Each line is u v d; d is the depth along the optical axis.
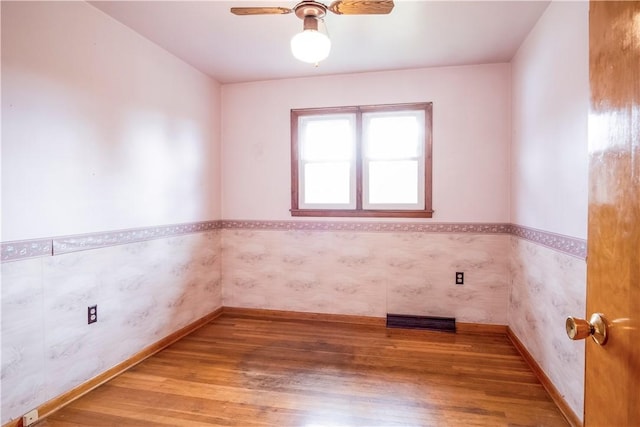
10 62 1.77
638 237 0.66
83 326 2.16
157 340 2.78
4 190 1.75
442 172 3.24
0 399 1.74
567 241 1.93
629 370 0.69
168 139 2.90
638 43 0.65
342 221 3.44
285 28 2.51
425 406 2.00
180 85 3.04
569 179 1.91
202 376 2.36
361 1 1.69
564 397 1.94
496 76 3.12
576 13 1.85
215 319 3.52
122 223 2.44
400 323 3.26
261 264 3.63
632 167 0.67
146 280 2.66
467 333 3.15
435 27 2.48
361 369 2.45
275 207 3.60
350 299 3.45
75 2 2.10
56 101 1.99
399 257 3.34
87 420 1.90
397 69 3.27
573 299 1.86
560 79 2.04
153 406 2.02
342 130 3.47
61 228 2.02
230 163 3.65
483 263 3.18
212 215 3.52
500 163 3.13
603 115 0.79
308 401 2.06
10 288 1.78
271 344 2.90
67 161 2.06
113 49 2.37
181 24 2.45
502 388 2.20
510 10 2.26
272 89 3.56
